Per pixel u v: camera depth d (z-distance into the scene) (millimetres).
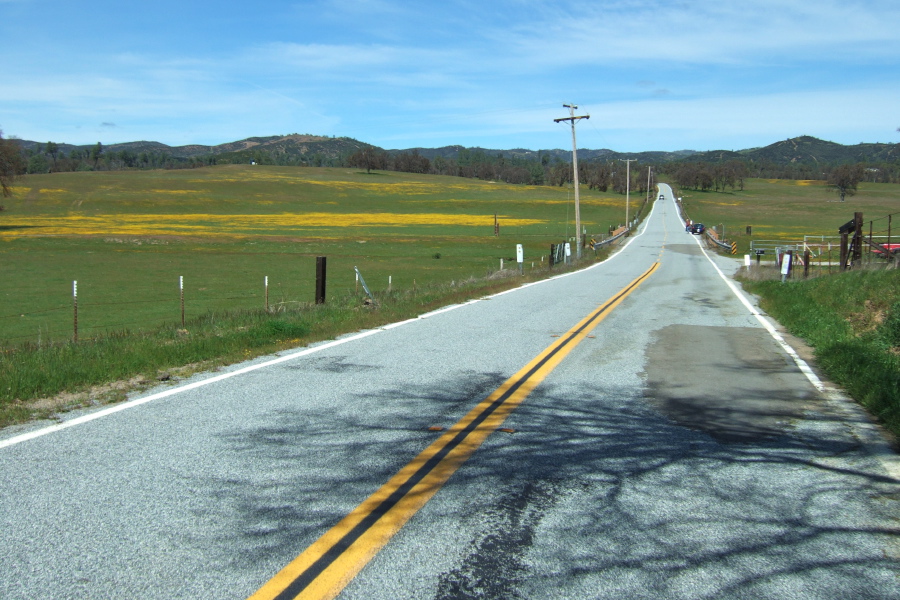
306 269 39812
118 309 24672
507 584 3312
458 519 4043
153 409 6438
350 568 3434
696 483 4738
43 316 23125
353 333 11602
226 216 92750
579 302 17469
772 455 5410
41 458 4977
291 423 6035
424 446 5430
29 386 6785
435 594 3207
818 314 13438
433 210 112375
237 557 3529
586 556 3619
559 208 121375
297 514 4066
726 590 3307
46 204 105875
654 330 12703
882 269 18812
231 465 4898
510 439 5676
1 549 3572
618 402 7129
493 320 13523
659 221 104625
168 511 4078
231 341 9867
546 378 8219
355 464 4973
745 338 11930
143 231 67062
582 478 4785
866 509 4332
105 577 3307
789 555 3682
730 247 55344
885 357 9164
